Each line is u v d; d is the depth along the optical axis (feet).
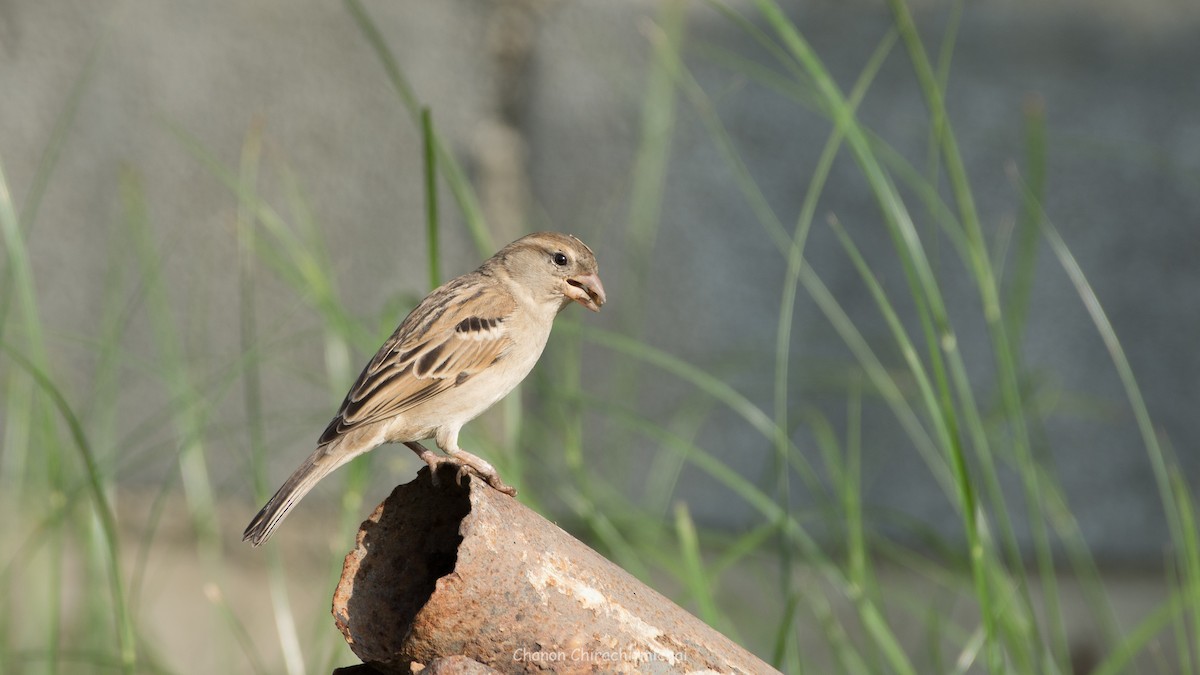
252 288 33.71
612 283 35.01
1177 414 35.19
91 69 35.83
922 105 34.58
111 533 24.93
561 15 34.99
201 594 37.45
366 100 35.60
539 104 35.17
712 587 34.19
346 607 16.10
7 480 34.50
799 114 34.78
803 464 29.84
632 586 16.25
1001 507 25.40
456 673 15.05
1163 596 35.55
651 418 35.17
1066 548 35.19
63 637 34.40
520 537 15.39
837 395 34.88
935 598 35.42
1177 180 34.83
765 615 35.06
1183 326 35.04
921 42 34.60
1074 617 35.42
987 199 34.68
